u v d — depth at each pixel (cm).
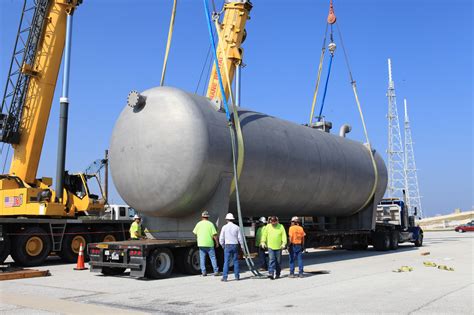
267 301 863
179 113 1238
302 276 1214
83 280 1190
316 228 1962
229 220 1185
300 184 1562
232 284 1092
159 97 1280
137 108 1302
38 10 1872
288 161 1489
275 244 1181
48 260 1897
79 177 1927
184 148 1215
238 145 1323
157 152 1239
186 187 1222
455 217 10419
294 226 1228
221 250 1337
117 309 802
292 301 860
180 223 1336
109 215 2042
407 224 2516
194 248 1298
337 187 1778
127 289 1030
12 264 1680
